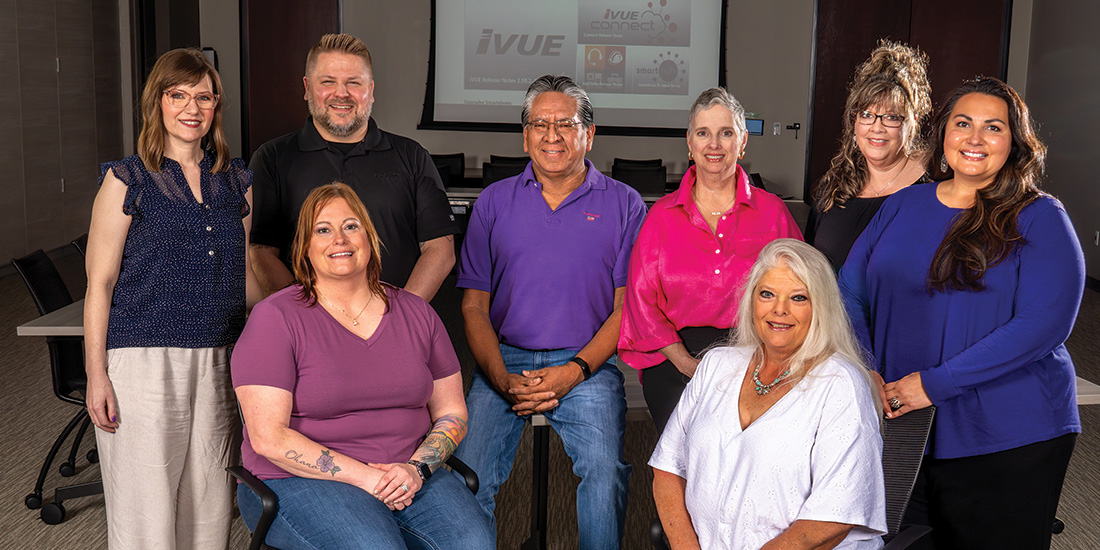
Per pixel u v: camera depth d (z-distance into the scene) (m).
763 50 10.57
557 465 3.70
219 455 2.39
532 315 2.67
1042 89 9.20
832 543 1.74
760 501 1.80
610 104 10.69
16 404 4.39
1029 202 1.96
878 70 2.54
